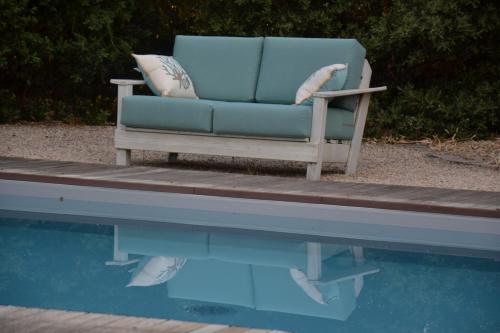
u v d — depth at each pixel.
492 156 8.27
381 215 4.47
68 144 8.16
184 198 4.81
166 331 2.36
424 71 10.22
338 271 3.45
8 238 3.96
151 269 3.38
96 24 9.98
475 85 9.83
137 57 6.75
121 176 5.32
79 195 5.03
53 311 2.54
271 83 7.01
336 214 4.55
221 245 3.98
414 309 2.82
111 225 4.41
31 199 5.13
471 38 9.65
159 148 6.45
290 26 9.93
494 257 3.81
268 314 2.69
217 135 6.25
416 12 9.38
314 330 2.50
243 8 10.20
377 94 10.19
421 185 6.04
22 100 10.45
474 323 2.64
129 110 6.40
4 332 2.31
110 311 2.65
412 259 3.73
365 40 9.70
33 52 9.87
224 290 3.04
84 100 10.78
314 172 6.01
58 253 3.64
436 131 9.77
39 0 9.76
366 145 9.15
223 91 7.17
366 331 2.52
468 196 4.89
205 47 7.31
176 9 10.93
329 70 6.20
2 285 3.00
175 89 6.81
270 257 3.73
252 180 5.43
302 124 5.93
